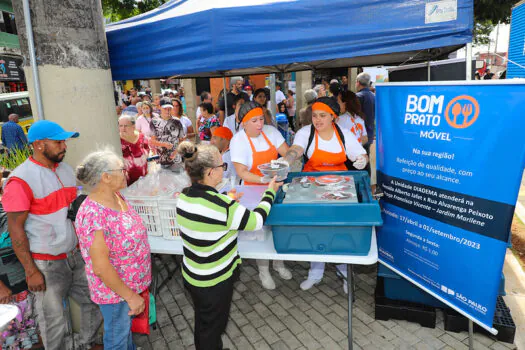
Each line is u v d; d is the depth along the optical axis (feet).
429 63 13.99
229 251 7.18
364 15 8.38
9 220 7.52
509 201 6.16
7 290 8.37
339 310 10.81
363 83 19.19
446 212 7.22
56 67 9.30
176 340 9.99
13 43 60.95
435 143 7.17
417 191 7.79
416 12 8.02
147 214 8.89
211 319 7.34
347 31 8.55
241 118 10.55
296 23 8.85
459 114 6.64
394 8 8.15
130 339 8.33
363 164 10.61
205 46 9.59
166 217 8.74
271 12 8.93
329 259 7.64
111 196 6.98
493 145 6.23
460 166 6.79
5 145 29.55
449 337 9.34
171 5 12.95
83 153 9.90
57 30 9.21
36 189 7.75
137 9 48.14
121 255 6.98
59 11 9.21
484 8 37.40
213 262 7.01
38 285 7.93
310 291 11.88
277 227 7.64
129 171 13.10
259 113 10.37
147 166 13.97
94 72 9.97
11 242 8.10
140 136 13.65
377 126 8.59
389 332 9.67
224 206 6.68
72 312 10.00
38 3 8.93
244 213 6.79
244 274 13.21
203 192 6.72
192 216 6.65
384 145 8.45
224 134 13.21
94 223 6.50
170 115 18.98
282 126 28.35
